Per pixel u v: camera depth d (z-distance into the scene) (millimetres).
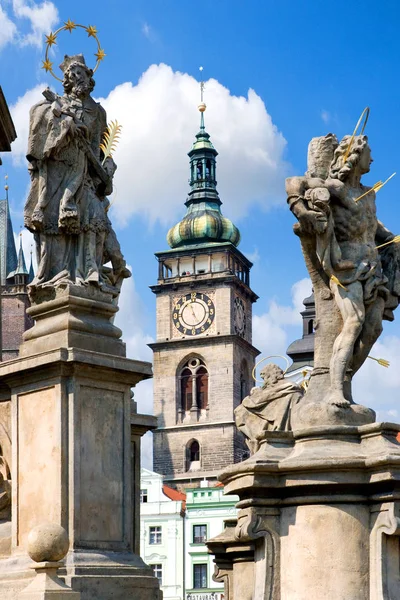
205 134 198375
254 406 12883
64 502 12922
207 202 192250
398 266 12227
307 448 11297
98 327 13680
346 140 11898
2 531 13820
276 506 11336
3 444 14102
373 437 11203
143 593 12938
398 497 10914
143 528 106375
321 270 11906
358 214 11891
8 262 114562
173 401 178625
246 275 191875
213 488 105562
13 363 13617
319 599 11008
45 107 14156
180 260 184500
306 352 78000
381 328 11930
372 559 10984
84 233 14141
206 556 104125
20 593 11188
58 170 14211
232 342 178625
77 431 13062
